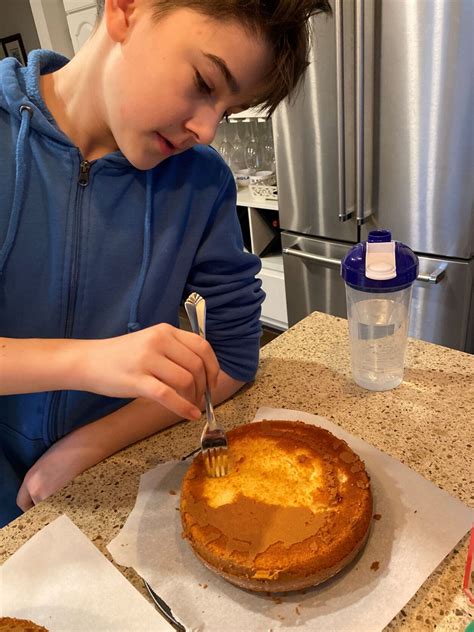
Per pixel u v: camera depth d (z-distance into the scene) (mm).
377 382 781
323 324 990
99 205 713
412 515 564
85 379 594
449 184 1534
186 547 562
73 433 737
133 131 616
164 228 768
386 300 735
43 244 695
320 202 1856
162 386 563
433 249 1653
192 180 785
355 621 474
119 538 576
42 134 675
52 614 503
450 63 1390
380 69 1513
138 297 757
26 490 745
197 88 564
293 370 856
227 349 802
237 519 537
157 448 719
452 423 700
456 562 518
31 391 615
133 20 558
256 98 619
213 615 492
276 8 526
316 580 493
